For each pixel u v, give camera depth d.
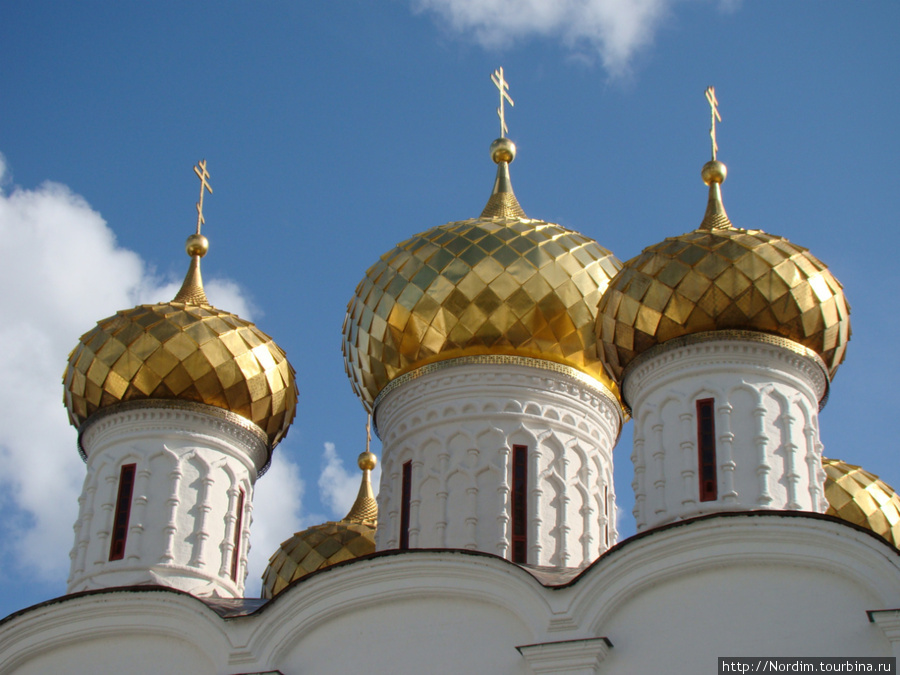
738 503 22.45
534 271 27.22
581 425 26.91
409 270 27.80
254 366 27.25
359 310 28.56
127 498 26.03
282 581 31.73
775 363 23.67
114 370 26.58
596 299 27.42
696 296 23.77
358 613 22.38
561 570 24.41
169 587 23.47
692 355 23.75
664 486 23.08
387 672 21.77
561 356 27.09
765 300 23.62
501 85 32.78
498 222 28.56
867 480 30.44
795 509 22.52
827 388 24.64
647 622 20.89
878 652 19.75
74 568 25.72
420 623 22.02
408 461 26.89
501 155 31.55
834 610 20.17
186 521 25.88
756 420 23.09
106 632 23.38
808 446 23.38
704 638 20.50
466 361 26.91
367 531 32.38
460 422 26.50
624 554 21.14
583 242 28.36
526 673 21.16
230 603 24.48
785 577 20.56
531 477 26.02
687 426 23.20
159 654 23.09
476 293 27.03
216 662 22.52
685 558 20.92
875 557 20.22
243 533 26.81
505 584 21.80
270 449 28.02
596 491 26.67
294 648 22.44
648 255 24.84
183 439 26.45
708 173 27.31
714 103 28.33
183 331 26.92
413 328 27.31
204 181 31.39
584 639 20.73
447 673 21.52
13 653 23.55
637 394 24.42
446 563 22.14
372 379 28.33
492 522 25.55
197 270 30.09
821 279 24.16
